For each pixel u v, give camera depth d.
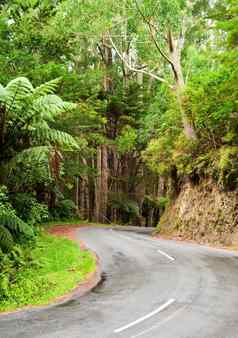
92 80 30.44
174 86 29.84
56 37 22.72
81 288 12.12
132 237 26.17
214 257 17.30
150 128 38.44
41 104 14.59
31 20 20.98
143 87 49.28
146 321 8.70
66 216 43.53
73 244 21.33
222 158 22.75
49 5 21.62
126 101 45.00
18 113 14.62
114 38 44.44
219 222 22.86
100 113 40.31
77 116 27.20
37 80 21.59
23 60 20.41
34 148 14.65
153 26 27.50
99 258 17.55
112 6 26.11
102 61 49.59
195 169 26.25
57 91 24.89
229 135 23.75
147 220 56.44
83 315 9.23
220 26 20.62
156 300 10.42
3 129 14.71
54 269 15.02
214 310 9.47
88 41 41.53
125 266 15.62
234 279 12.79
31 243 17.75
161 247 20.84
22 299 10.78
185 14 27.55
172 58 28.95
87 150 36.16
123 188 52.06
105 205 46.91
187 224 25.75
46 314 9.38
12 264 13.30
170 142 31.19
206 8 32.69
